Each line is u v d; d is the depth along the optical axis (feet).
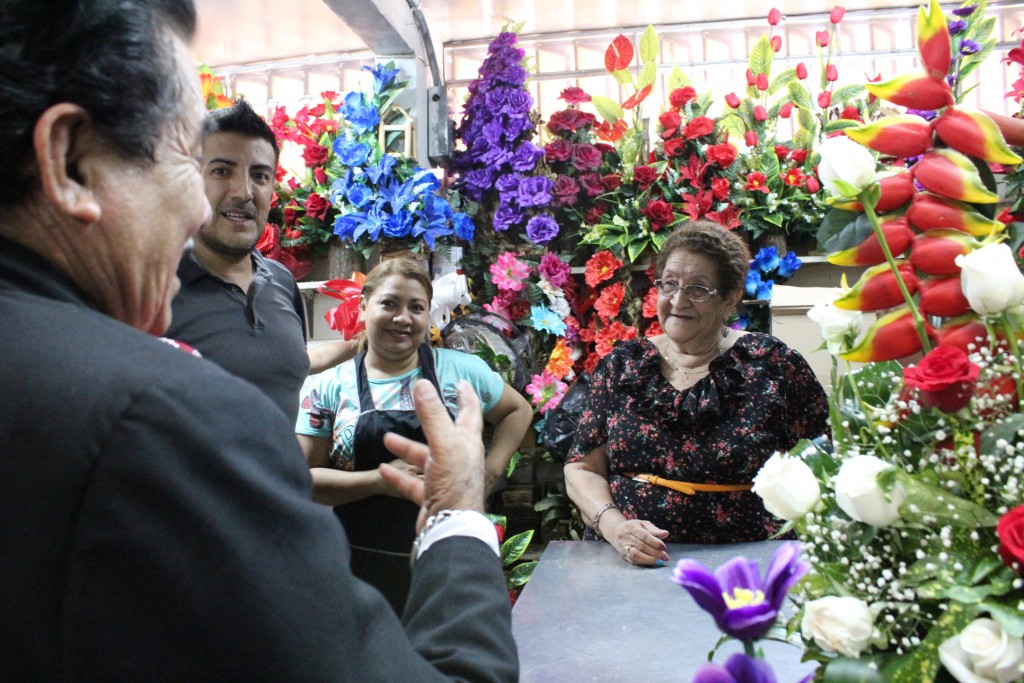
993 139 3.07
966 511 2.68
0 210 2.07
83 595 1.73
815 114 10.85
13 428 1.80
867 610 2.68
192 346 5.52
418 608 2.48
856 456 2.94
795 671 4.01
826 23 11.93
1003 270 2.74
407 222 10.21
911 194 3.13
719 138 10.94
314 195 10.55
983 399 2.85
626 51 10.89
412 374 7.80
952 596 2.55
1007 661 2.39
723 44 12.20
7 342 1.90
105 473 1.75
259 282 6.16
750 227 10.32
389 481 2.77
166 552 1.75
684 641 4.46
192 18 2.29
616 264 10.71
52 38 1.94
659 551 5.74
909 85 3.18
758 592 2.10
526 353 10.70
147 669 1.74
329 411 7.54
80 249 2.12
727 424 6.29
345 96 11.37
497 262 10.80
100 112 2.01
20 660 1.80
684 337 6.45
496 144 11.02
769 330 10.30
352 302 8.58
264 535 1.86
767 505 2.95
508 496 10.79
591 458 6.89
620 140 11.06
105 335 1.98
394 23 10.30
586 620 4.80
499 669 2.30
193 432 1.84
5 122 1.92
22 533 1.76
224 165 5.95
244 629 1.78
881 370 3.45
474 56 12.65
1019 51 5.49
